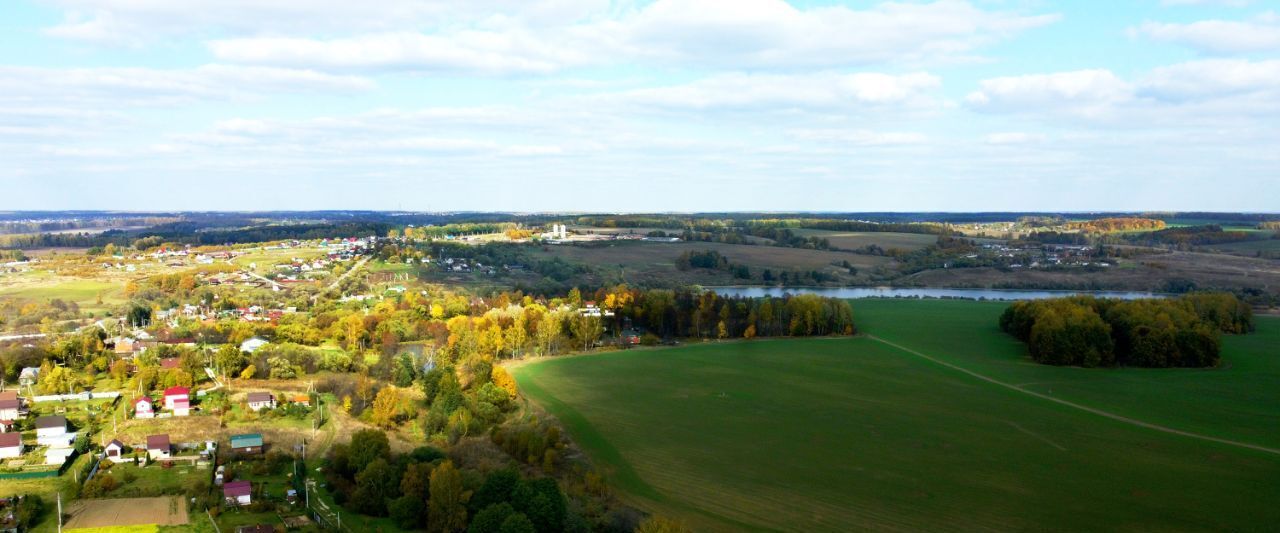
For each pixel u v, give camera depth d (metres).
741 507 100.81
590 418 138.00
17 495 101.69
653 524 85.00
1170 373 175.25
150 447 117.25
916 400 152.12
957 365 183.62
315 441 125.62
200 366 172.50
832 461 117.62
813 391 158.50
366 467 103.25
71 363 177.12
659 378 169.38
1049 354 185.62
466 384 155.50
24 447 120.81
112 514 96.69
